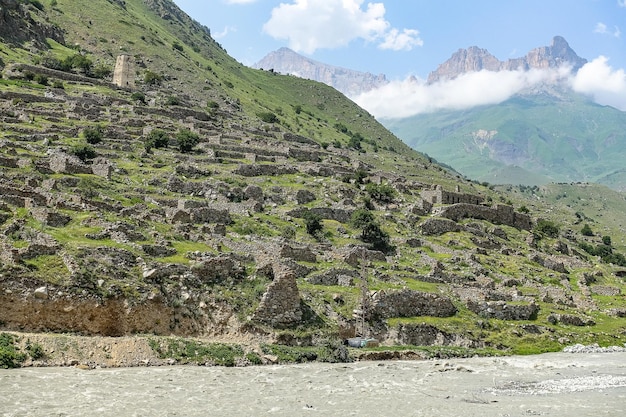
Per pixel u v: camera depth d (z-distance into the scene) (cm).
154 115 18725
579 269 14375
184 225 8994
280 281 7250
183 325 6500
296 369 6412
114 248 6706
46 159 10888
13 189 7925
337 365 6806
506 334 9156
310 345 7219
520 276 12250
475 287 10556
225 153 15788
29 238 6406
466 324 8994
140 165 13088
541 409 5472
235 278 7281
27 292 5716
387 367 6950
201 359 6162
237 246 8894
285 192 13388
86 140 13875
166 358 6006
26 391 4738
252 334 6862
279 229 11200
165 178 12325
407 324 8388
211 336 6619
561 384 6656
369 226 11981
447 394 5856
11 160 10056
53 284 5878
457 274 10975
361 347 7619
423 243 12888
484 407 5444
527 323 9625
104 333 6016
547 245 16288
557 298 11231
